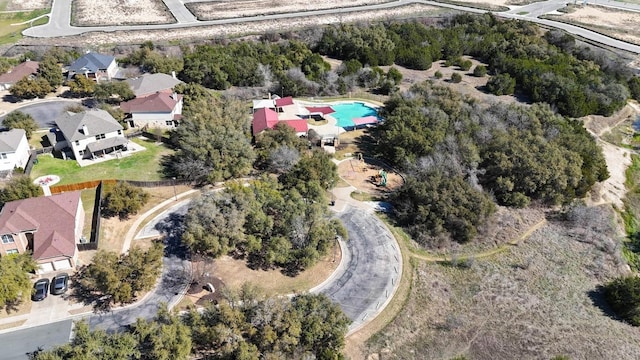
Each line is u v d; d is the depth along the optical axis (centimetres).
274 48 12025
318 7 16750
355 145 8419
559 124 8506
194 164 6919
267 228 5809
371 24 14262
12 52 12106
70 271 5419
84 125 7419
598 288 5953
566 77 10681
